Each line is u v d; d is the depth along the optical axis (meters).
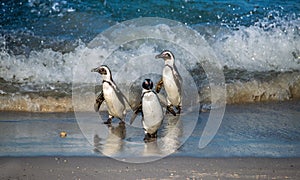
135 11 23.86
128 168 10.45
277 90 15.94
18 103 14.66
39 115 14.10
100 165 10.58
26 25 22.28
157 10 23.77
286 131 12.80
